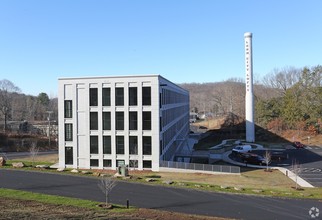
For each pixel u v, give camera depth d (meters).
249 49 87.00
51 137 106.00
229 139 98.06
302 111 98.50
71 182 38.69
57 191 34.00
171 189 36.38
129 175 44.56
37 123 131.50
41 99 168.62
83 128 52.72
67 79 53.16
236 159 63.34
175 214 26.72
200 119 182.75
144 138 50.62
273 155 64.38
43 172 45.34
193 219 25.30
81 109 52.75
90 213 26.20
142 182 39.72
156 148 50.06
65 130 53.53
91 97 52.25
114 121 51.34
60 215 25.38
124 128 51.09
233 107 145.75
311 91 99.06
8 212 25.70
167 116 60.72
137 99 50.56
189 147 85.50
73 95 52.94
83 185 37.06
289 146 80.31
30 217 24.53
